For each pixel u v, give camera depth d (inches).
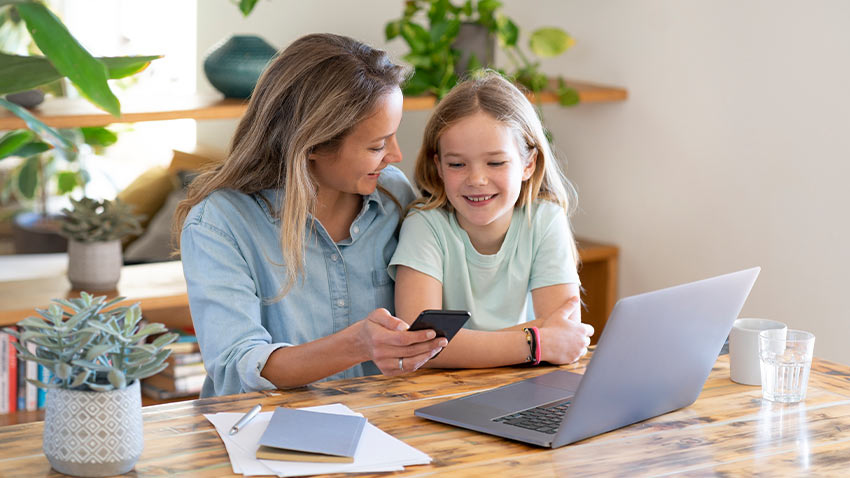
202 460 47.8
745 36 107.0
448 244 72.4
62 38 50.3
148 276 117.0
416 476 46.6
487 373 64.2
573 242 76.0
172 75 198.1
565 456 49.6
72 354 45.3
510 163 68.5
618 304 48.7
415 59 118.6
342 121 64.1
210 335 64.1
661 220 119.6
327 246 70.3
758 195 107.4
